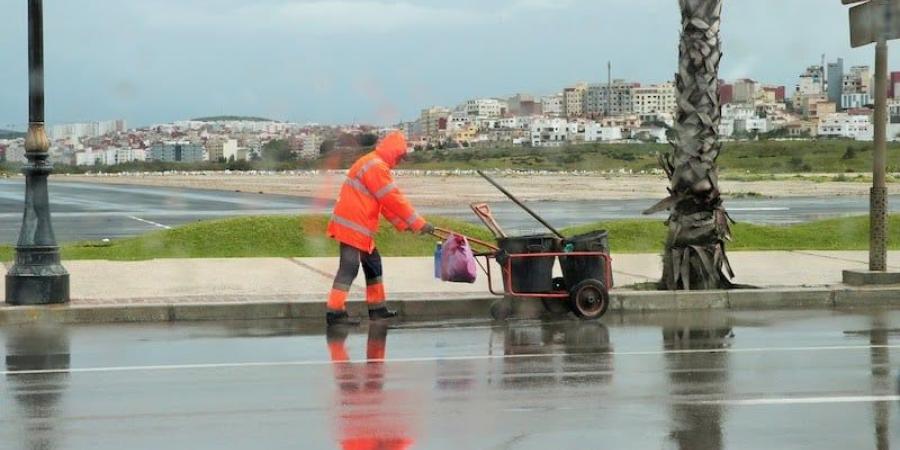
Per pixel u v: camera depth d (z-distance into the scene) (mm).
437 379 14750
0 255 30516
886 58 23250
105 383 14492
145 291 22984
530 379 14711
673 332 19203
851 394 13578
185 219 52500
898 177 135125
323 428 11914
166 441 11383
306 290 23312
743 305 22656
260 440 11406
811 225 37938
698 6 22781
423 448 11078
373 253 20453
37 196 21062
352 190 20109
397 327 19938
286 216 35750
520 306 21625
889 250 32281
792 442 11273
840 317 21141
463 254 20516
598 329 19609
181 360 16359
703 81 22859
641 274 26391
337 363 16078
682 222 23094
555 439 11406
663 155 23250
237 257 30172
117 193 91438
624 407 12898
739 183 112938
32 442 11344
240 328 19812
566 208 61875
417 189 99688
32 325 20172
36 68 21016
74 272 26094
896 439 11391
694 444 11203
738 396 13492
